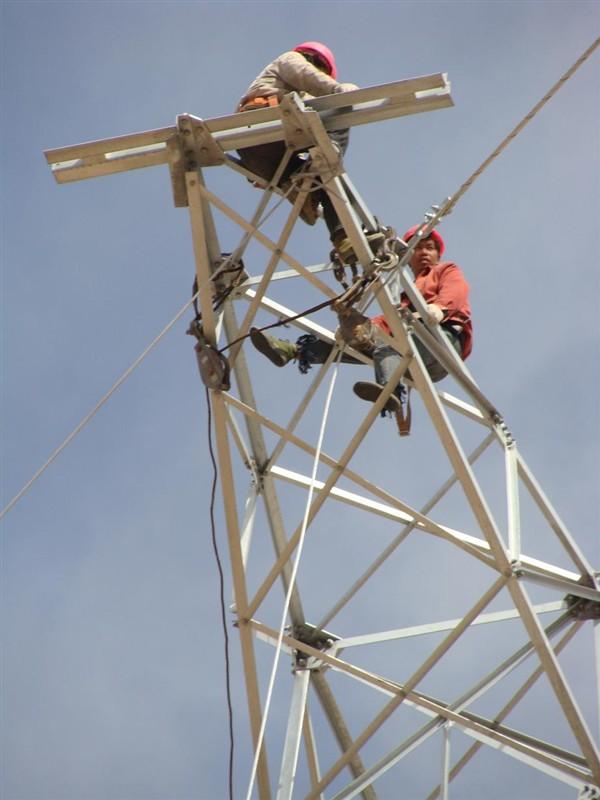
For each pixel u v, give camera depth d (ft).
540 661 54.90
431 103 51.85
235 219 53.16
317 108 52.49
